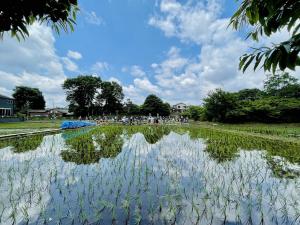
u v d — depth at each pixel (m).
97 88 75.12
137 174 5.67
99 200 3.98
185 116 58.16
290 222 3.30
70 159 7.46
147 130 20.73
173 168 6.34
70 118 62.59
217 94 37.59
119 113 78.06
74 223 3.20
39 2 1.70
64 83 68.75
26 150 9.11
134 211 3.56
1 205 3.77
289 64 1.06
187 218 3.37
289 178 5.46
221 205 3.83
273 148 10.23
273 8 1.27
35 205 3.78
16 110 72.44
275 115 35.31
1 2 1.60
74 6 2.03
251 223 3.25
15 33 1.86
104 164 6.75
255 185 4.90
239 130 22.59
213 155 8.43
